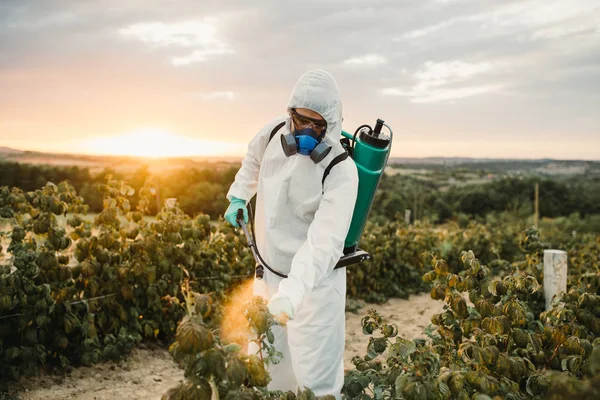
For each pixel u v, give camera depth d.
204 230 5.76
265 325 2.10
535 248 6.15
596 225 45.28
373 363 2.82
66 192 4.96
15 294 4.07
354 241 2.81
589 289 5.02
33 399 3.88
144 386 4.28
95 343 4.60
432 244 11.03
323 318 2.71
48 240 4.41
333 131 2.65
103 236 4.80
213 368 1.92
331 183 2.62
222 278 5.86
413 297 8.81
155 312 5.14
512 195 61.22
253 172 3.10
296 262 2.48
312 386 2.70
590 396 1.59
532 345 3.18
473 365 2.83
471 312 3.47
